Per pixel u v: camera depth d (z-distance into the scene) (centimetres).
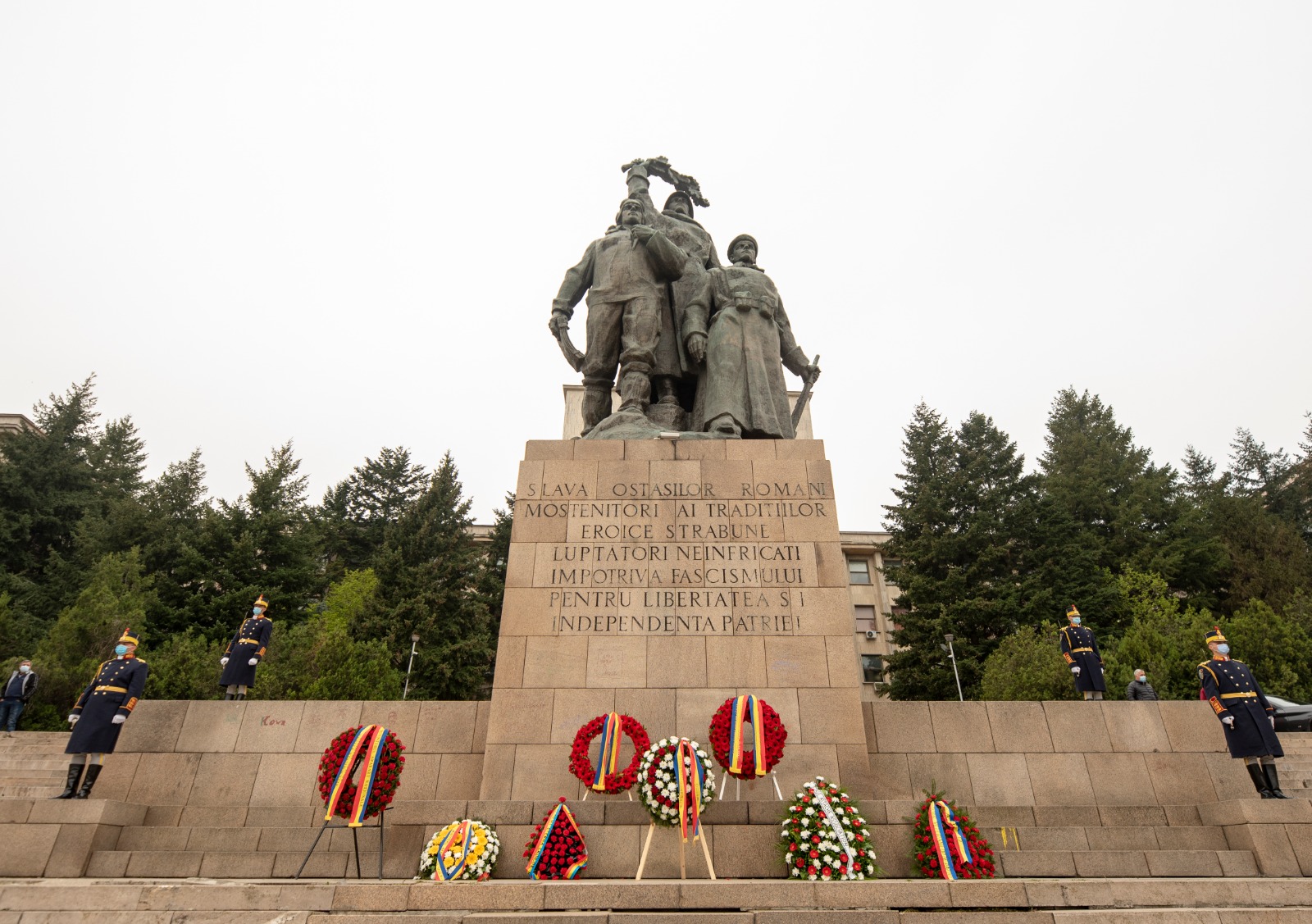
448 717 829
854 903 477
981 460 3222
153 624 2528
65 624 1934
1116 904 499
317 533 3186
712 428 984
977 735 800
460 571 3105
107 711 747
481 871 612
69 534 3167
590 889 478
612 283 1095
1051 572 2805
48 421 3434
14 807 675
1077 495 3331
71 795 731
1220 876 648
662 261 1095
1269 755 697
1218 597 3105
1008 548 2900
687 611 808
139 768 795
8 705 1375
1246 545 3098
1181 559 2989
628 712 757
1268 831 661
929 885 488
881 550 3188
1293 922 457
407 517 3275
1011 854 657
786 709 759
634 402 1028
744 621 803
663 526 857
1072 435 3791
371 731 655
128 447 3828
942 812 634
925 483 3194
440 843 625
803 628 800
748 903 475
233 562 2755
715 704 761
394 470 3822
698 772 606
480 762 806
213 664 1811
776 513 866
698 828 590
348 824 635
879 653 3659
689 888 479
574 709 759
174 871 664
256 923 475
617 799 709
